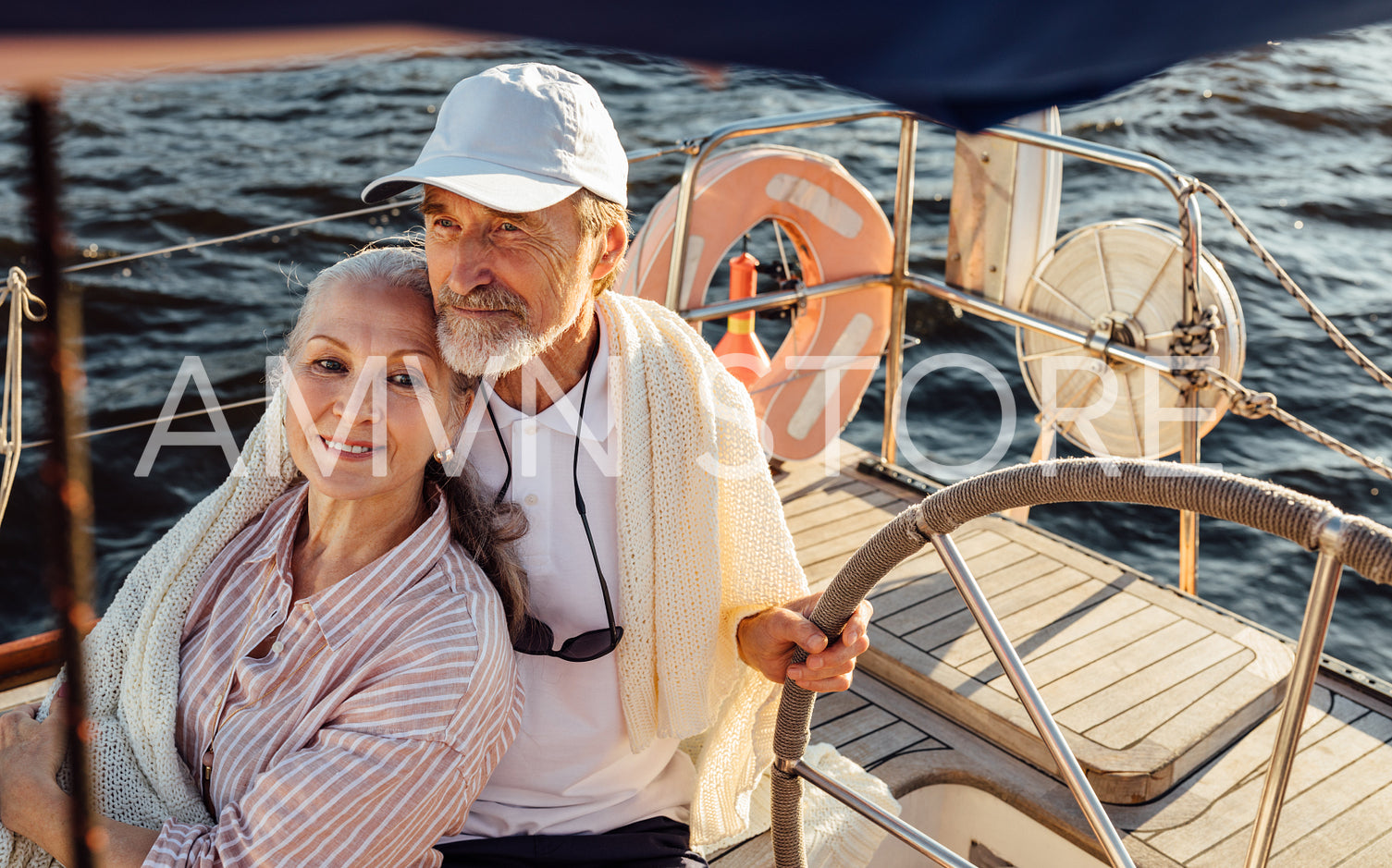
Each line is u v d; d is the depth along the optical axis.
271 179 7.75
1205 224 7.19
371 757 1.27
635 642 1.59
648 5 0.71
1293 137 8.69
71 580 0.70
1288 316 6.18
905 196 3.25
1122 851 1.40
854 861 1.91
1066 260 3.16
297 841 1.24
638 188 7.72
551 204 1.38
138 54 0.55
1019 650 2.42
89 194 7.23
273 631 1.42
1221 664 2.38
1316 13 0.95
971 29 0.83
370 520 1.42
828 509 3.05
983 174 3.23
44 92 0.60
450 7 0.63
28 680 2.18
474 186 1.35
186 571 1.50
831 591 1.50
